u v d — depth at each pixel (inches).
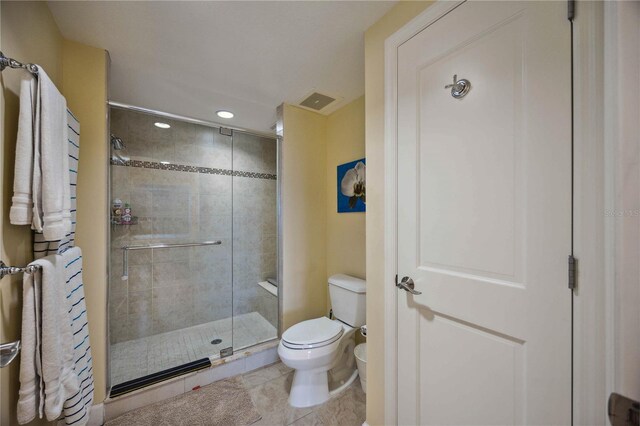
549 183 29.3
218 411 60.3
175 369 68.9
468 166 36.8
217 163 103.3
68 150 43.0
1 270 30.2
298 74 68.7
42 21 43.1
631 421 16.1
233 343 86.5
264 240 108.5
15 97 34.6
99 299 55.9
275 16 48.8
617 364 17.2
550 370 29.3
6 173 32.8
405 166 45.7
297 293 88.1
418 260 43.8
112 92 77.6
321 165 93.9
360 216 80.5
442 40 40.0
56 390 34.7
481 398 35.7
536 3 30.3
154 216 93.3
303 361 59.9
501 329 33.4
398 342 47.0
